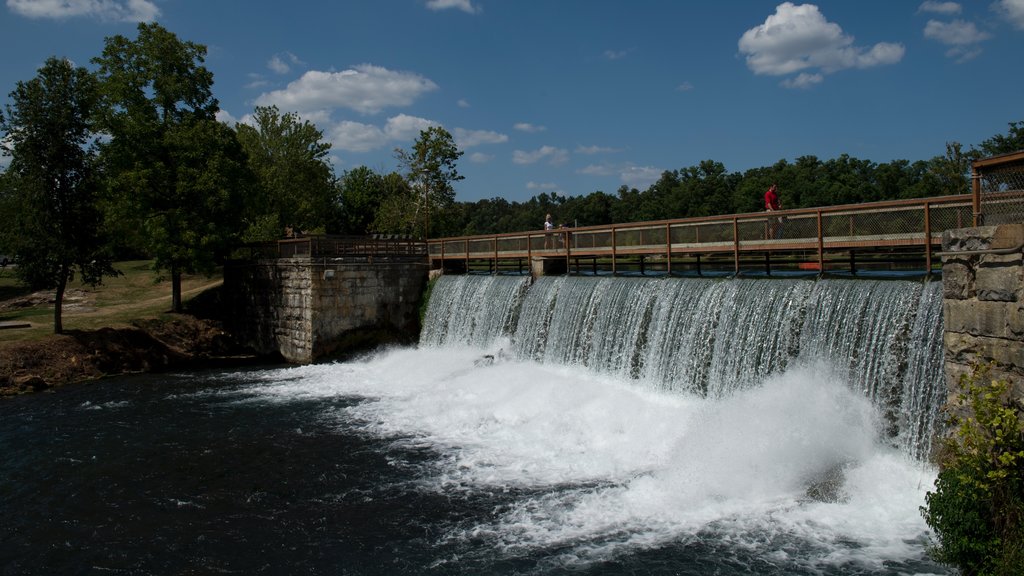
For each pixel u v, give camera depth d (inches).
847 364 711.7
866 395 689.0
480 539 574.6
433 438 867.4
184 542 587.5
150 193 1529.3
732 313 848.3
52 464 791.1
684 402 887.7
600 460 759.1
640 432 812.6
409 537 582.9
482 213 7583.7
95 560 560.1
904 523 546.0
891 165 3969.0
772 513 587.5
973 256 496.1
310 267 1408.7
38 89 1325.0
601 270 1569.9
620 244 1127.6
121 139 1557.6
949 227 686.5
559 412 910.4
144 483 727.7
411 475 733.3
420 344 1520.7
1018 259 453.1
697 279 922.1
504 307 1293.1
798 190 3826.3
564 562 528.1
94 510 659.4
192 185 1549.0
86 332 1409.9
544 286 1206.3
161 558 560.4
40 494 701.3
